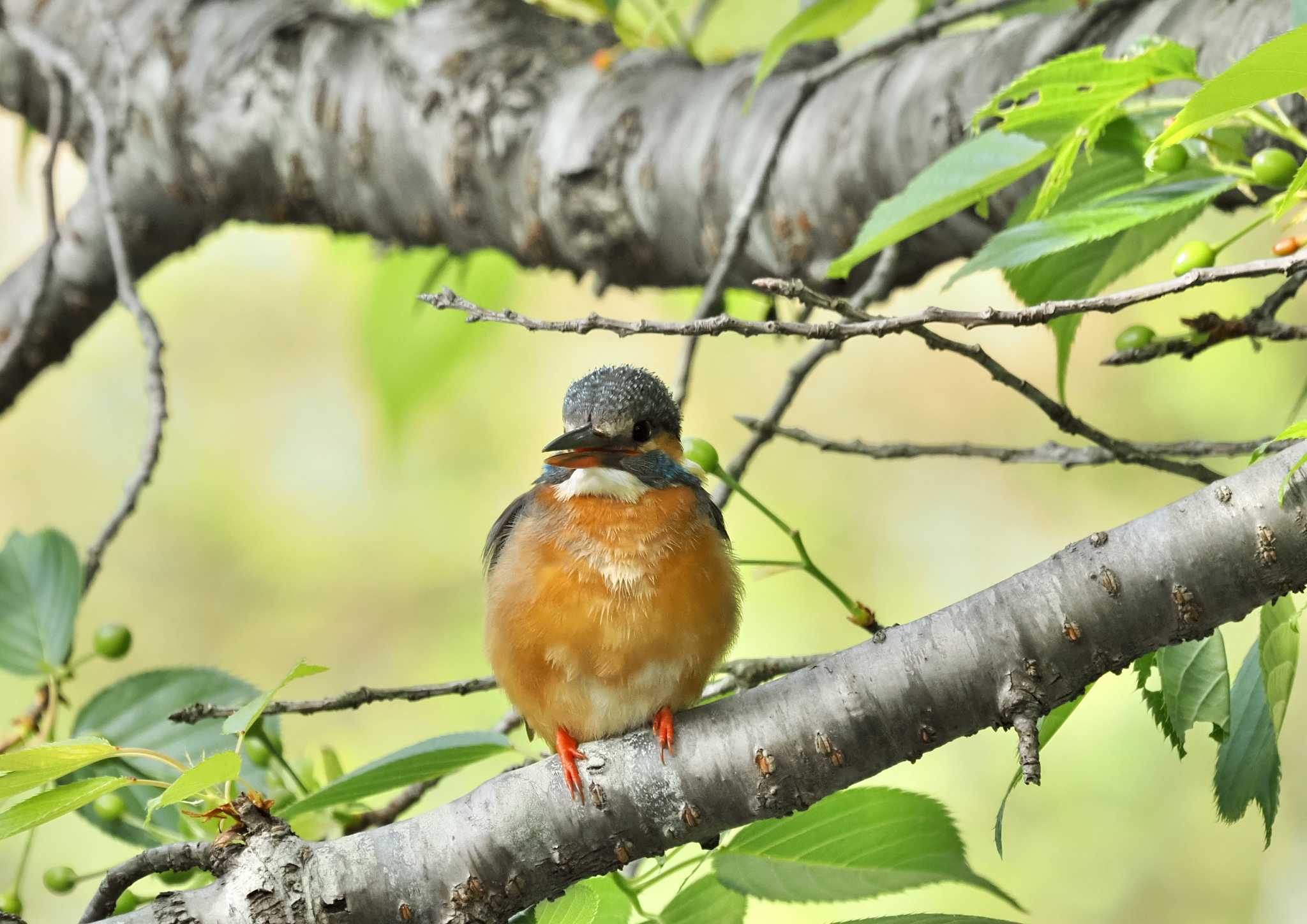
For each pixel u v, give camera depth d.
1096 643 5.84
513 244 11.10
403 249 12.02
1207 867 15.16
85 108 11.60
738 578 7.55
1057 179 6.56
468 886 6.16
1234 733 6.06
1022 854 15.45
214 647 18.62
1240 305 16.20
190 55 11.84
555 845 6.24
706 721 6.31
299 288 19.89
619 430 7.81
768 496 18.70
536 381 19.22
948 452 7.73
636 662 6.93
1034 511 18.27
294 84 11.48
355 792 6.58
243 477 19.39
